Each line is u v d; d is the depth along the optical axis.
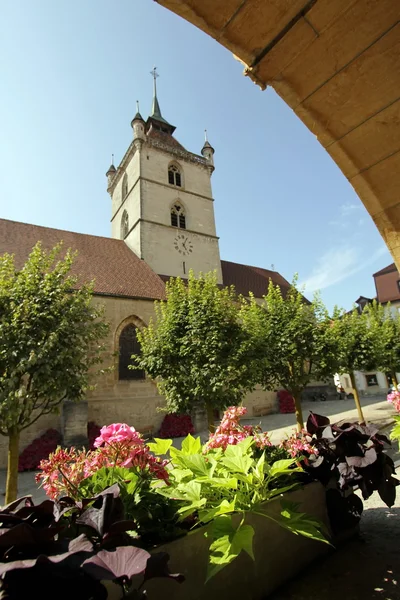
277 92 2.81
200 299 10.61
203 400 9.95
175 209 26.52
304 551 3.08
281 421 18.64
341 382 34.31
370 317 21.08
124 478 2.30
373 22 2.28
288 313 12.57
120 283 19.06
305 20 2.32
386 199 2.88
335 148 2.92
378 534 3.60
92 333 8.63
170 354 9.89
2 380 7.11
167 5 2.30
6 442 13.33
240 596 2.46
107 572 1.28
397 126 2.66
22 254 17.78
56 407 8.09
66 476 2.40
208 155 30.77
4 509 1.76
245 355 9.81
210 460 2.91
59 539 1.70
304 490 3.23
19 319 7.75
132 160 27.19
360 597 2.56
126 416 16.27
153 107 33.88
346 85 2.61
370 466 3.18
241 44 2.53
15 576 1.29
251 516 2.68
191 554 2.23
